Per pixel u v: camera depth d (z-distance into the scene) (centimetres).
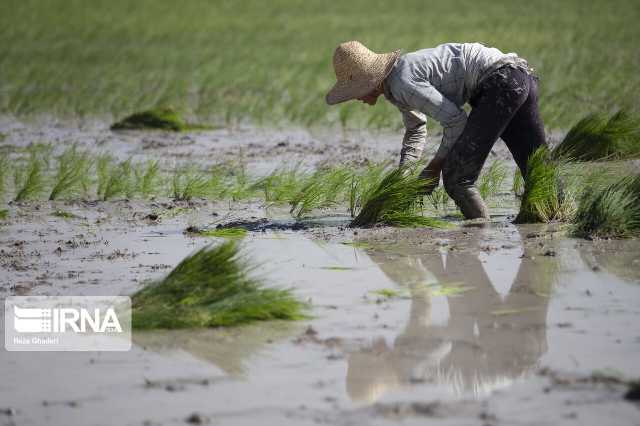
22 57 7706
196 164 3434
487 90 2142
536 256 1931
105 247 2186
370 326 1524
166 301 1627
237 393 1268
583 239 2067
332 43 8206
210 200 2773
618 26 8712
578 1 11825
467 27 9144
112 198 2834
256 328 1545
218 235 2277
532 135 2258
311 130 4353
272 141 4053
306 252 2058
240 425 1165
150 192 2895
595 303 1605
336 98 2208
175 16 11831
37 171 2966
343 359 1377
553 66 5978
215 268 1656
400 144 3841
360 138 4056
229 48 8181
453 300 1655
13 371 1384
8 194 2902
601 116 3231
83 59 7531
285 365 1364
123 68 6962
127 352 1451
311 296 1711
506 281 1758
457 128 2181
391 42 7888
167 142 4100
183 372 1355
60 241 2262
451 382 1280
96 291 1792
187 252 2111
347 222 2372
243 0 14212
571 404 1193
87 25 10688
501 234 2144
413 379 1292
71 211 2652
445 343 1432
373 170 2634
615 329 1467
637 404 1188
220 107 5084
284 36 9081
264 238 2225
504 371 1312
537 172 2245
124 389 1299
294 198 2567
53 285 1845
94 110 5109
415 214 2391
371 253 2025
